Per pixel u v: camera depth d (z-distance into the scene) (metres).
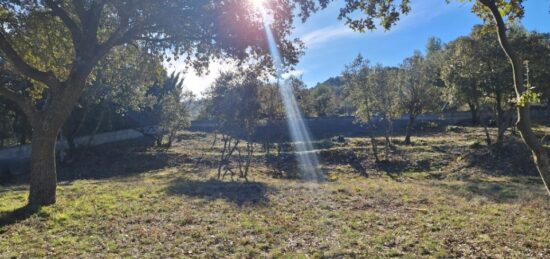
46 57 16.70
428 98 37.91
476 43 28.02
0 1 13.55
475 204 14.25
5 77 21.77
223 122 27.80
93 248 8.63
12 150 38.09
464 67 28.53
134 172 33.50
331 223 11.04
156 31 14.03
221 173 29.86
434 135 43.41
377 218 11.72
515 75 6.22
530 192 17.17
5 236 9.47
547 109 48.97
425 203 14.53
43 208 12.27
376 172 29.53
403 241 9.16
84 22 13.51
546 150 6.13
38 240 9.16
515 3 6.68
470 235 9.69
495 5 6.35
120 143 47.50
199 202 14.23
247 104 26.56
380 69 35.31
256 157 36.09
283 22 12.99
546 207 13.40
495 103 29.84
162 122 45.53
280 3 12.53
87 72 13.52
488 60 27.52
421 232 9.99
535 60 25.67
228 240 9.30
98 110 44.84
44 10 14.89
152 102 45.69
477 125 47.94
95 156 38.66
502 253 8.29
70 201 13.84
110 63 19.31
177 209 12.91
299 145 41.03
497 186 19.92
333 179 26.81
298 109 46.25
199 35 13.49
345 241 9.19
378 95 34.38
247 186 19.36
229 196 15.86
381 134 47.00
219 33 12.64
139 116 53.25
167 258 8.02
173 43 14.45
